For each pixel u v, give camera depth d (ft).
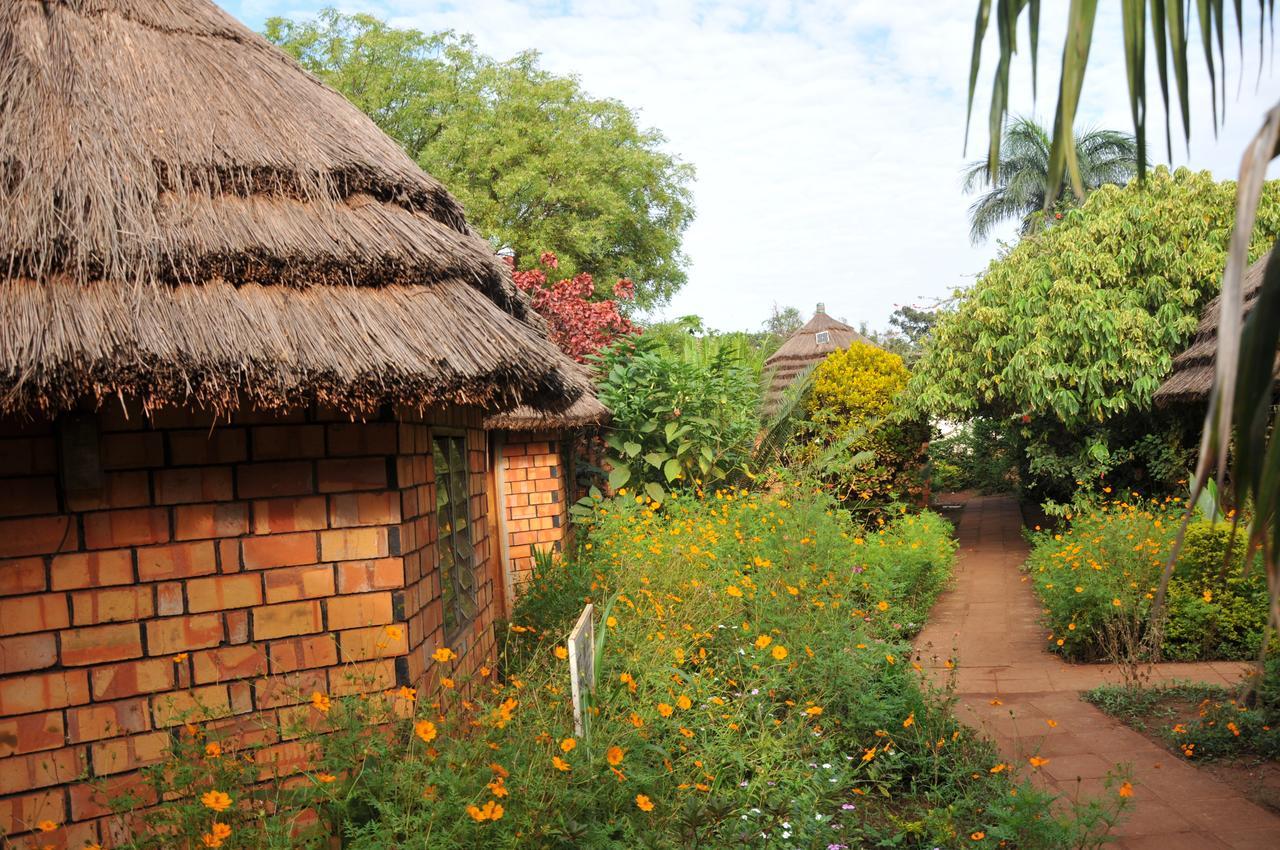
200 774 10.78
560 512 33.60
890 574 29.30
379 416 13.00
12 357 10.02
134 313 10.96
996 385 41.83
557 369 15.11
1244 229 4.50
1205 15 5.63
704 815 11.66
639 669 16.39
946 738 17.04
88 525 11.72
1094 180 77.41
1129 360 37.63
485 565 20.93
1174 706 20.62
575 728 12.90
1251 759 17.17
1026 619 30.91
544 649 18.25
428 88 80.23
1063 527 38.06
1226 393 4.49
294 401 11.55
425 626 14.32
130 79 13.15
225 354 11.06
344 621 12.83
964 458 67.67
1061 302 38.88
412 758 10.82
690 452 39.55
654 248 88.84
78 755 11.62
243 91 13.97
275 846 10.09
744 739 15.34
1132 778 16.57
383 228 13.29
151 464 12.00
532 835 10.27
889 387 47.55
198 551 12.21
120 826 11.69
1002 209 85.20
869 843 14.01
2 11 13.08
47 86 12.42
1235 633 24.36
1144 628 24.94
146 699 11.95
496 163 76.02
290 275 12.31
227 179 12.73
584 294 49.39
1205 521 26.32
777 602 20.47
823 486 41.32
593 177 80.94
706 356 44.42
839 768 15.01
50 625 11.57
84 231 11.19
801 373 49.62
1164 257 37.70
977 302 41.47
